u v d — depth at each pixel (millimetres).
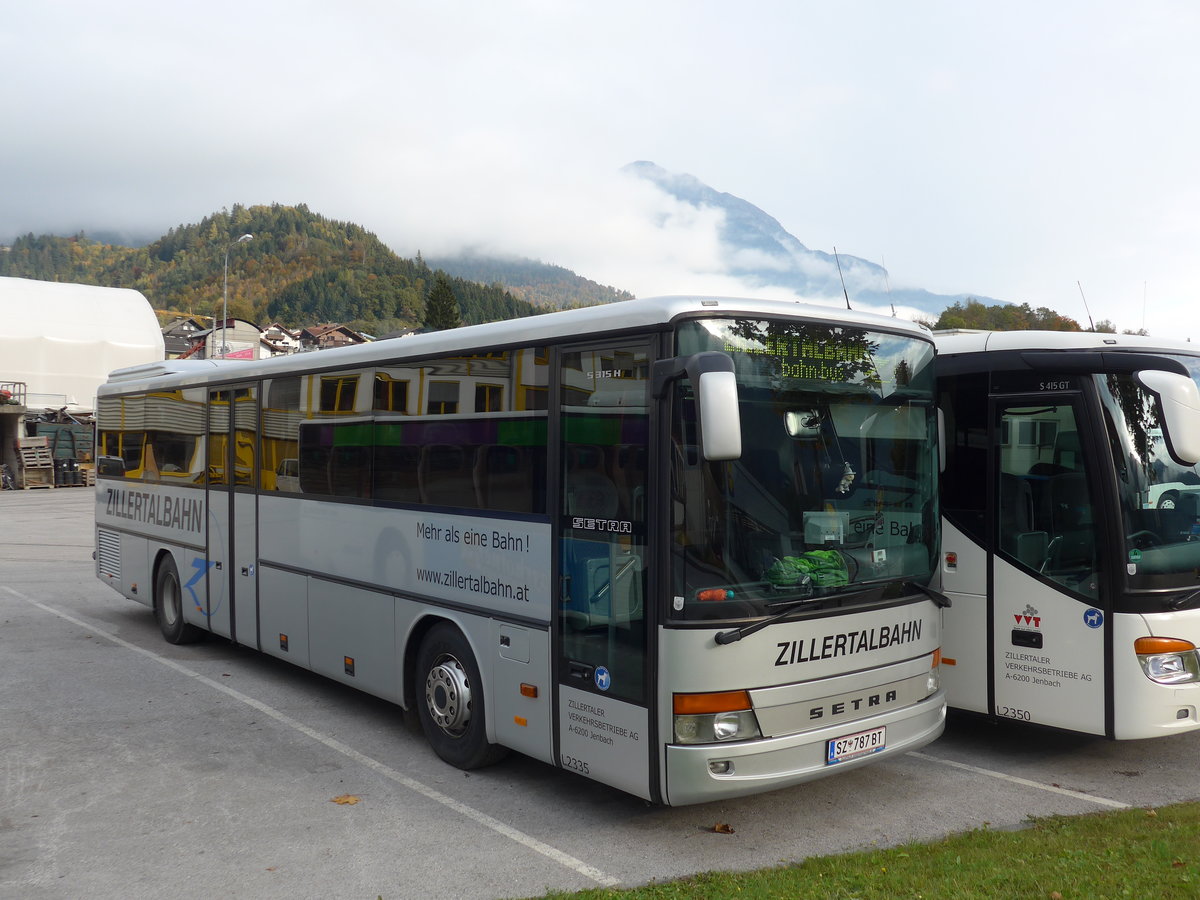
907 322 6102
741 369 5250
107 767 6785
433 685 6852
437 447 6781
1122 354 6316
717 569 5055
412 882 4977
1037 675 6664
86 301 57125
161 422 11070
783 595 5234
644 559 5141
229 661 10141
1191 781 6582
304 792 6305
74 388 54125
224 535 9680
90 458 43875
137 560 11688
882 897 4438
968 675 7047
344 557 7805
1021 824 5746
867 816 5926
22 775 6617
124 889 4895
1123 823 5516
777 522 5285
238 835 5594
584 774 5562
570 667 5637
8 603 13820
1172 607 6340
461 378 6574
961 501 7105
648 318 5180
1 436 42344
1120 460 6383
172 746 7273
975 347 7098
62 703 8461
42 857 5285
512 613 6090
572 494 5629
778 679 5168
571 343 5672
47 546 21125
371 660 7496
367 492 7508
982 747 7367
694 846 5449
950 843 5242
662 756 5039
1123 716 6258
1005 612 6836
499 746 6574
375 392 7445
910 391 6020
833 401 5609
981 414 7016
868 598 5574
